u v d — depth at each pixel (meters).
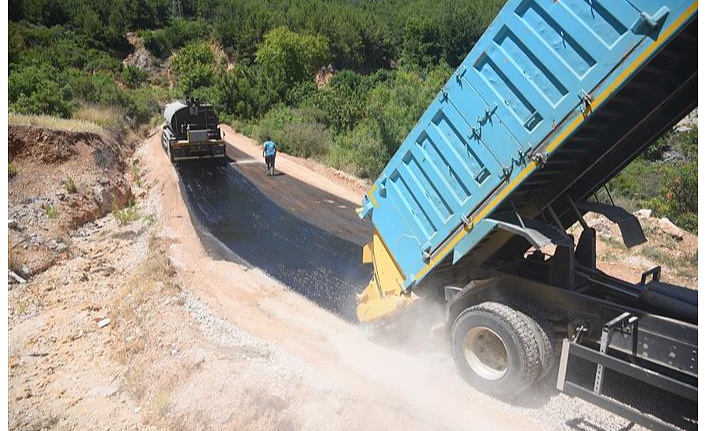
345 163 19.28
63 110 21.44
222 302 7.70
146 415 5.01
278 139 23.09
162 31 62.84
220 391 4.96
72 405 5.27
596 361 4.48
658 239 11.01
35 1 54.72
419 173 5.77
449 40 67.81
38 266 8.95
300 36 57.06
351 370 5.69
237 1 78.25
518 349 4.76
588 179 5.48
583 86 4.13
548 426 4.66
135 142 24.33
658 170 21.56
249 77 36.50
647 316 4.40
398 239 6.20
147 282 8.02
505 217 5.08
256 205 13.94
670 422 4.71
